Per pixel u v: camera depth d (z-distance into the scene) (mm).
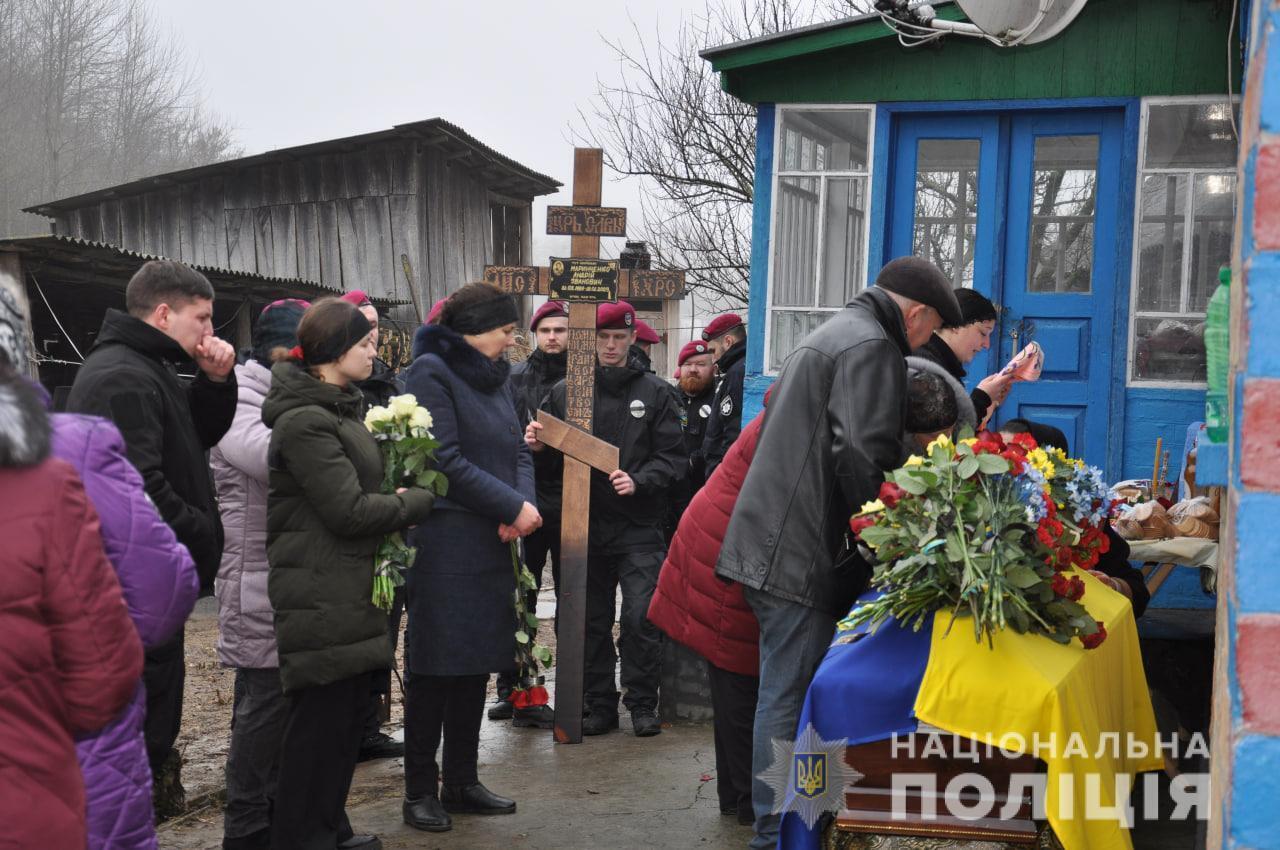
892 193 6402
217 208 16375
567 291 5375
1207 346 2357
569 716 5273
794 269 6578
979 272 6273
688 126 14969
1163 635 4680
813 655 3459
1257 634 1824
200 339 3467
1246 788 1828
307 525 3512
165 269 3398
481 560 4242
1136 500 4961
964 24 5672
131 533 2334
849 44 6285
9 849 1869
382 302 14500
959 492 2779
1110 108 6043
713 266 15125
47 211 17062
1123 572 4031
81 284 12453
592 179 5371
